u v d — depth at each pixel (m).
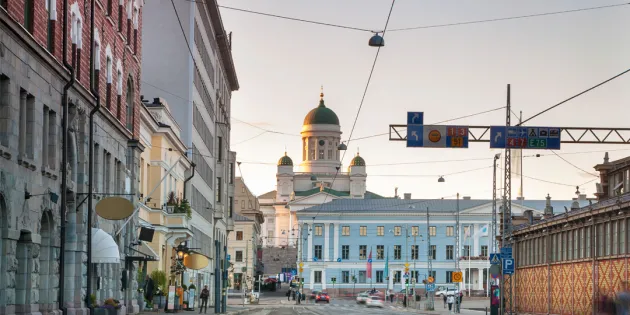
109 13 40.84
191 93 71.06
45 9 30.00
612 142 42.16
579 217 63.97
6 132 26.48
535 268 76.81
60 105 32.22
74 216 35.41
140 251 47.69
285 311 82.94
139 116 48.22
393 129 43.25
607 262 58.72
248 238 171.50
